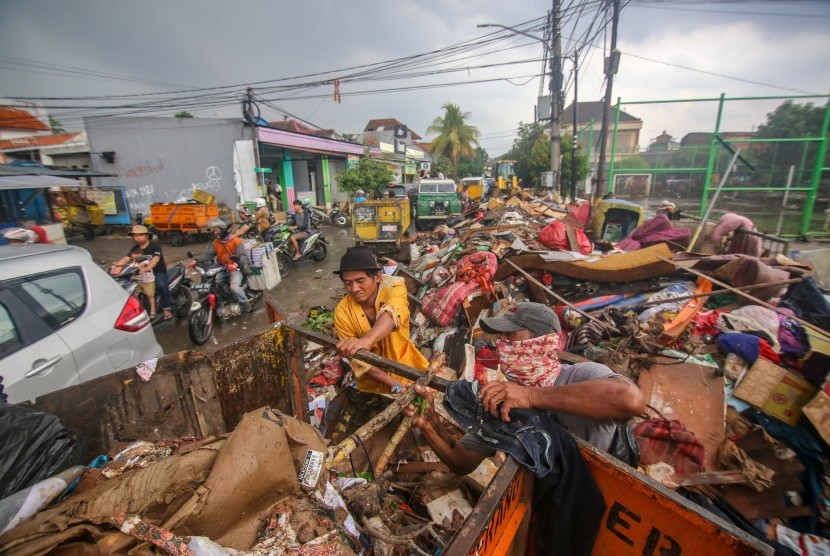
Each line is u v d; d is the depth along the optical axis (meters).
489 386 1.55
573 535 1.41
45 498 1.12
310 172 22.45
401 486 2.17
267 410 1.23
